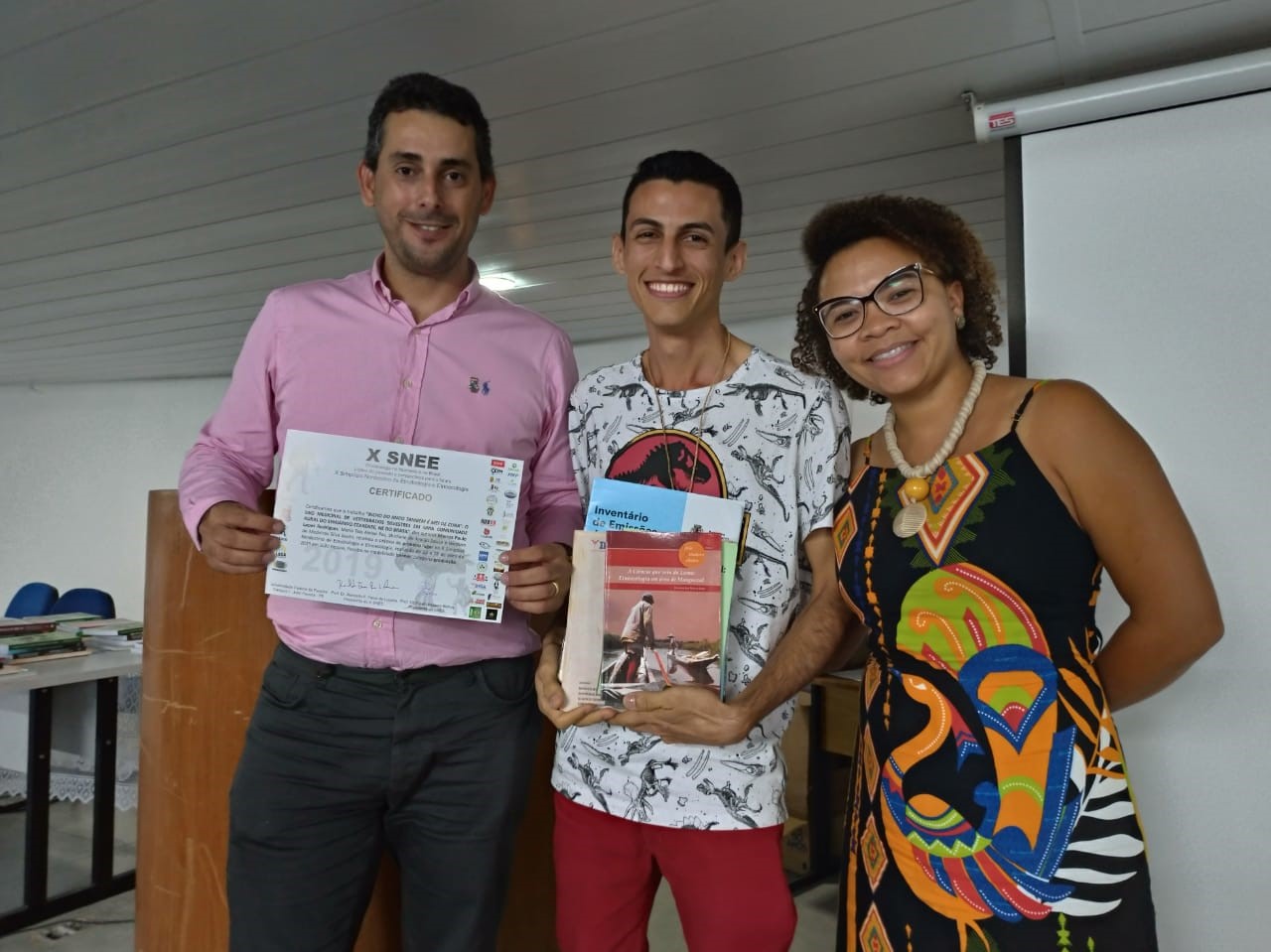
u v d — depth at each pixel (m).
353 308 1.32
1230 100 1.72
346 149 2.37
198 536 1.22
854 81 1.96
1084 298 1.83
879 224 1.11
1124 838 0.92
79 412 7.12
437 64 1.89
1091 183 1.84
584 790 1.26
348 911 1.26
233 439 1.33
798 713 2.99
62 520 7.17
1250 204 1.70
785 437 1.25
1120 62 1.85
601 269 3.57
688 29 1.75
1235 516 1.69
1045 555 0.97
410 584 1.19
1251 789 1.65
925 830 0.98
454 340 1.33
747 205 2.79
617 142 2.30
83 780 3.74
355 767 1.22
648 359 1.35
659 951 2.55
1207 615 0.98
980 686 0.98
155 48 1.84
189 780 1.58
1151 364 1.77
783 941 1.20
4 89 2.04
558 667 1.24
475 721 1.25
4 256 3.41
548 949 1.71
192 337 5.10
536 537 1.37
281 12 1.70
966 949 0.94
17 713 3.74
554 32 1.76
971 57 1.85
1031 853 0.93
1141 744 1.75
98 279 3.78
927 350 1.09
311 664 1.23
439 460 1.20
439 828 1.25
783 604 1.25
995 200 2.74
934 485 1.06
